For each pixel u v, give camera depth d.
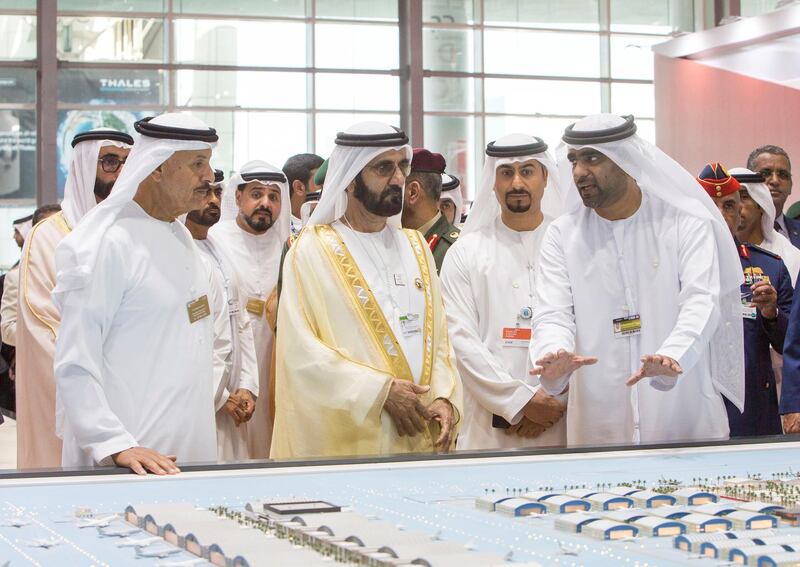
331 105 15.94
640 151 3.83
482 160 16.45
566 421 4.34
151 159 3.40
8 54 14.90
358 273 3.87
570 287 4.00
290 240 4.89
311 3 15.85
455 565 1.62
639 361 3.90
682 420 3.90
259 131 15.66
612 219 3.98
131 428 3.34
